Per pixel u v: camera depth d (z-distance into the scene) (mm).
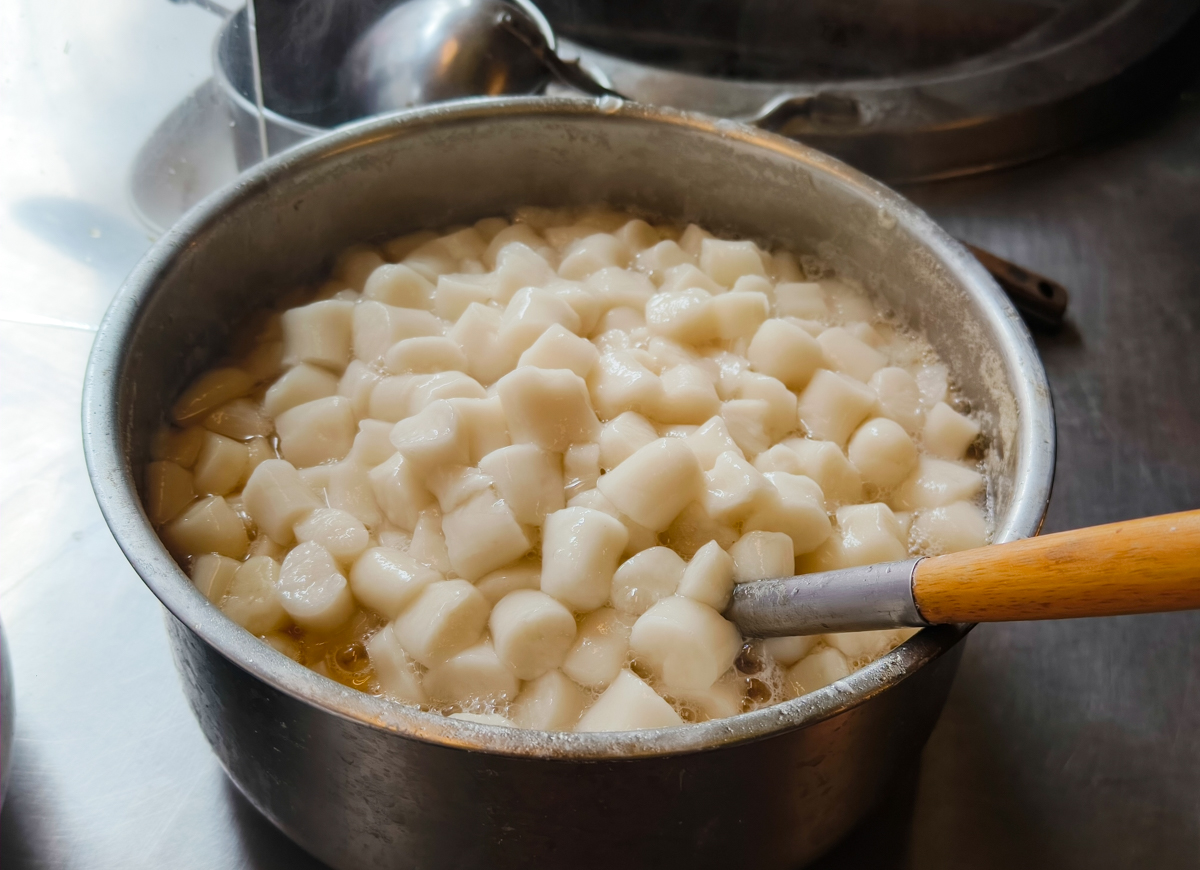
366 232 524
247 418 474
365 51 579
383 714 348
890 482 469
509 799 358
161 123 567
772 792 373
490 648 419
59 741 456
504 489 435
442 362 472
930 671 380
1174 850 453
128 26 544
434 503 445
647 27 707
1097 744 474
